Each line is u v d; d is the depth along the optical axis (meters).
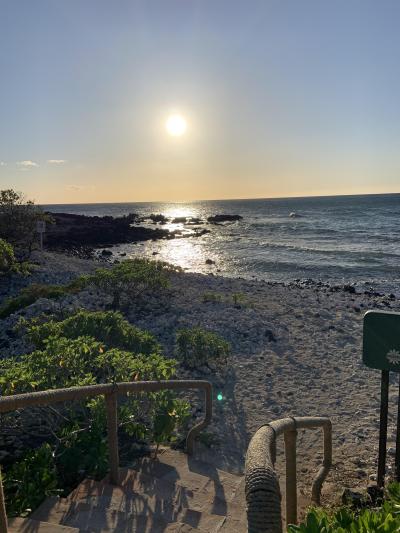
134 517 3.47
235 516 3.97
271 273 26.25
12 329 10.37
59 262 20.03
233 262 30.34
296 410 7.25
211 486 4.55
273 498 1.88
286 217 83.19
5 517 2.70
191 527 3.39
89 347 6.11
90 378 5.33
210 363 8.81
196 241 45.09
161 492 4.27
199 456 5.79
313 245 39.12
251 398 7.59
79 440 4.81
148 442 5.75
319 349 9.92
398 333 4.12
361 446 6.17
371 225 58.19
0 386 5.63
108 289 12.55
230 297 13.84
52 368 5.46
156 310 12.19
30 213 20.64
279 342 10.27
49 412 5.39
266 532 1.79
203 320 11.41
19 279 16.47
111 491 3.99
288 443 3.54
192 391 7.70
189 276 18.14
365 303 15.35
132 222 74.19
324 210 100.38
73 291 13.50
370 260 29.95
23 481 4.03
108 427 4.13
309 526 1.83
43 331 8.14
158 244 42.62
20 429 5.58
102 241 43.72
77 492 3.97
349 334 10.94
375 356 4.24
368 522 1.94
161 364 5.59
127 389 4.17
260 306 13.12
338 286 21.50
